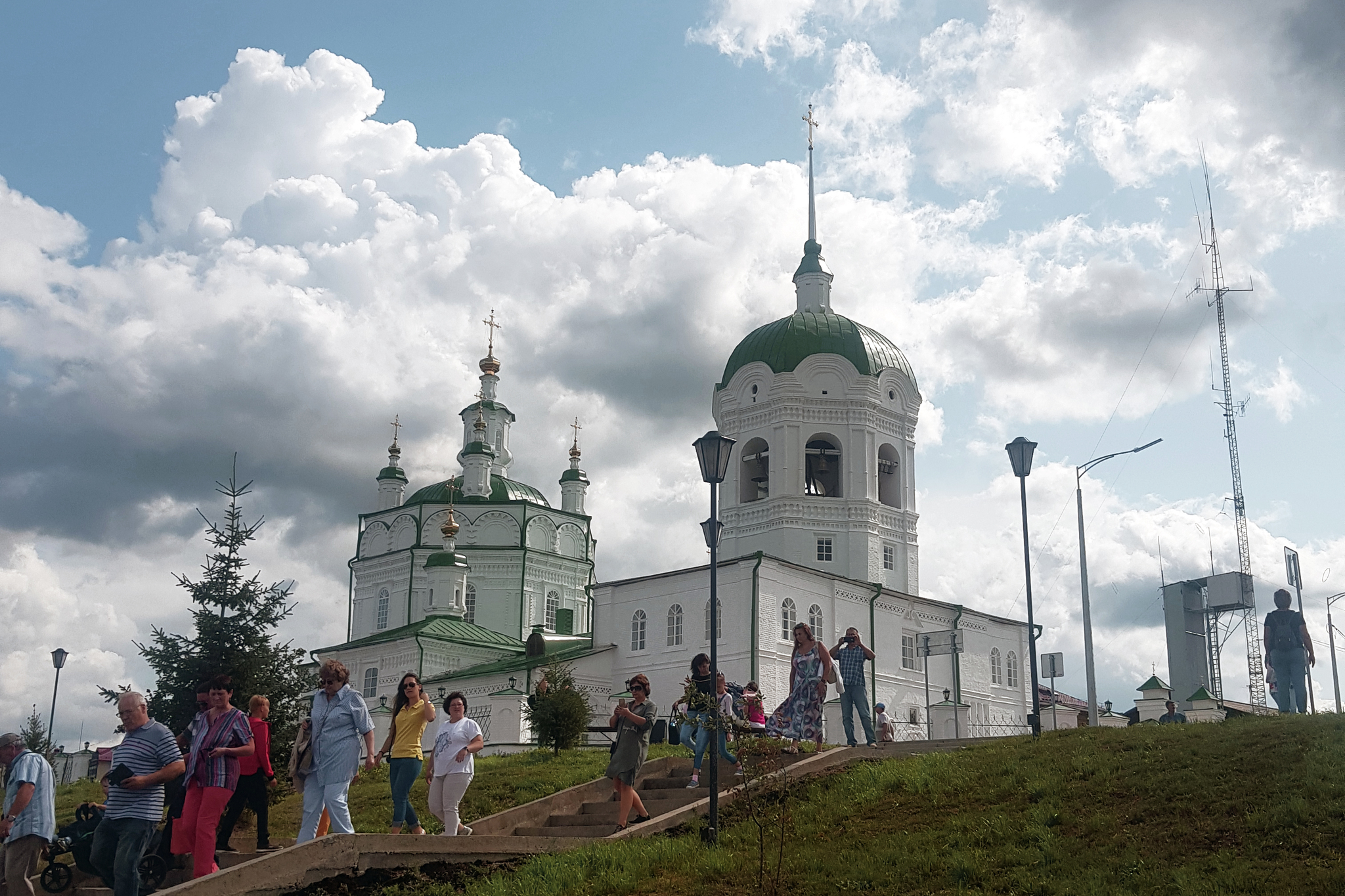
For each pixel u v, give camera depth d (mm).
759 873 12648
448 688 53156
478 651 59938
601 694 49094
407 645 58469
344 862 13602
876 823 14812
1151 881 11547
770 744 15125
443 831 16953
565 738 30734
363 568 69375
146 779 13070
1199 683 45812
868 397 51875
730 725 15375
